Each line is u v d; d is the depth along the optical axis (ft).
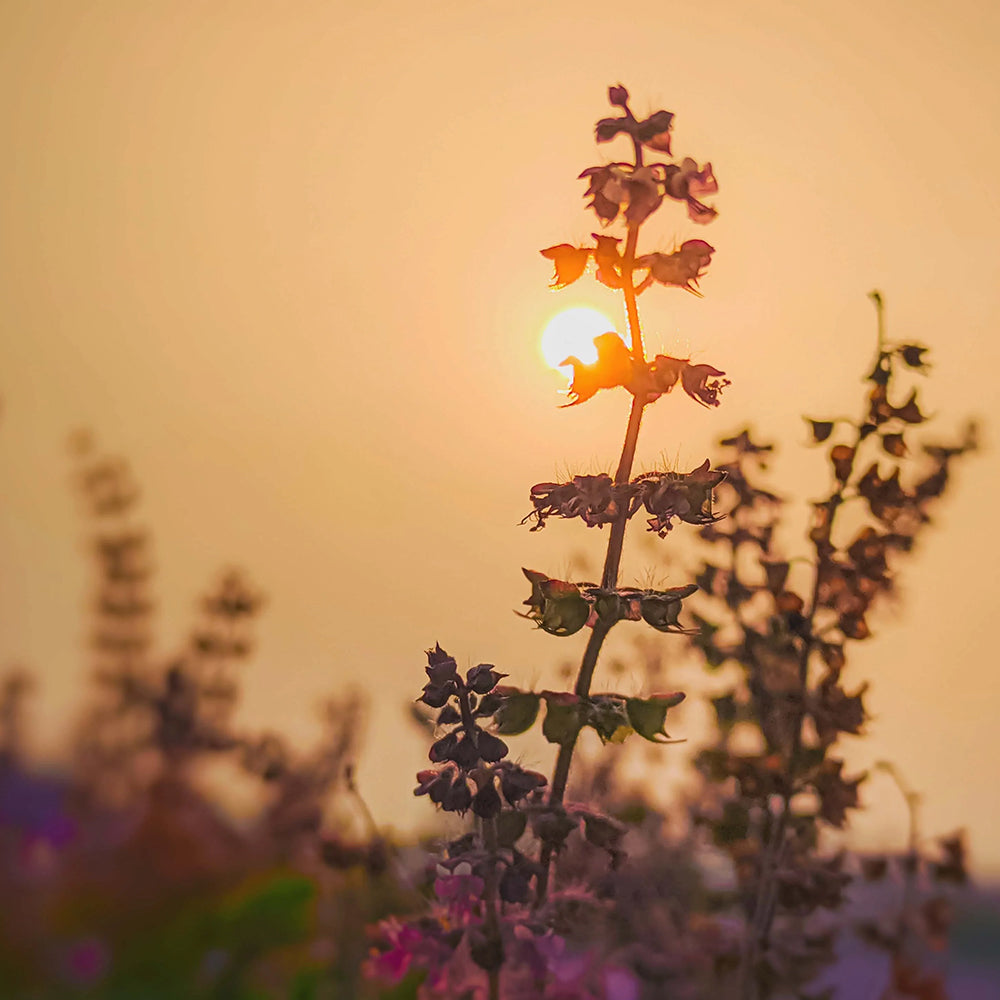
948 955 1.67
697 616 1.66
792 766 1.63
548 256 1.57
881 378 1.66
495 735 1.54
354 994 1.72
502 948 1.55
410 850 1.75
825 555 1.65
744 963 1.62
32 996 1.75
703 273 1.56
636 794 1.73
